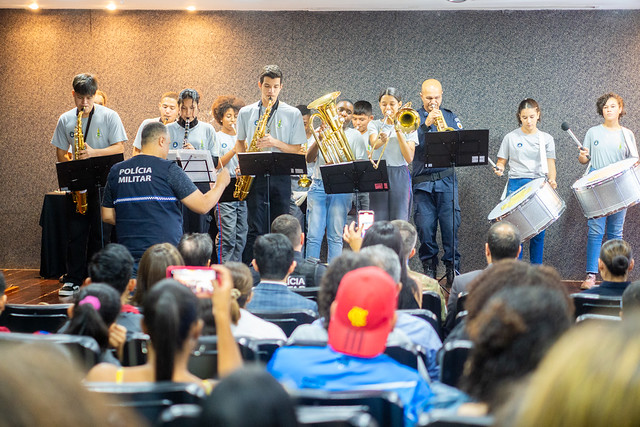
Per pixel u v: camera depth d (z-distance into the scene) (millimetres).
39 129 7797
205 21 7707
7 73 7773
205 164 5465
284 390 1062
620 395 826
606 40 7418
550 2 7211
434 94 6750
